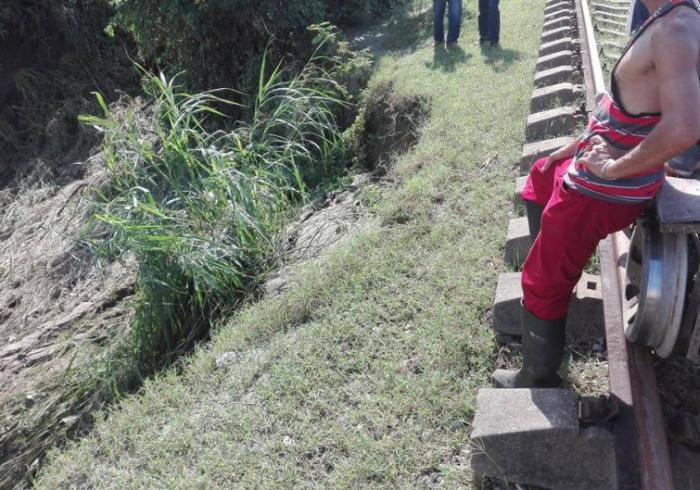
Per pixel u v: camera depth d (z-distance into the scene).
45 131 12.35
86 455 3.90
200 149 6.07
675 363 3.29
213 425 3.71
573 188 2.60
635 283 3.24
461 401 3.33
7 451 5.11
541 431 2.78
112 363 5.38
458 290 4.14
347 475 3.10
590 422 2.79
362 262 4.73
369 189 6.55
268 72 11.06
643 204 2.60
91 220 6.09
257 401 3.78
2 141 12.53
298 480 3.18
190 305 5.52
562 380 3.23
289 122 7.28
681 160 3.00
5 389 6.37
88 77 13.30
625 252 3.65
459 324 3.85
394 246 4.81
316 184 8.24
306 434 3.41
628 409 2.84
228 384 4.03
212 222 5.75
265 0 10.55
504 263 4.24
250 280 5.61
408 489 2.98
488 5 8.91
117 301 7.55
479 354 3.62
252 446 3.46
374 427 3.35
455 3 9.14
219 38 11.23
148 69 13.18
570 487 2.83
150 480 3.46
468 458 3.08
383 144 8.00
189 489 3.29
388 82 8.50
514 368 3.50
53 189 11.32
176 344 5.40
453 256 4.50
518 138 5.90
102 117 12.38
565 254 2.72
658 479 2.47
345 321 4.17
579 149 2.67
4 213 11.20
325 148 8.25
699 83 2.26
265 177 6.31
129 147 6.56
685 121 2.19
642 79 2.38
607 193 2.53
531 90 6.95
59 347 6.91
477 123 6.49
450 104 7.20
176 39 11.45
